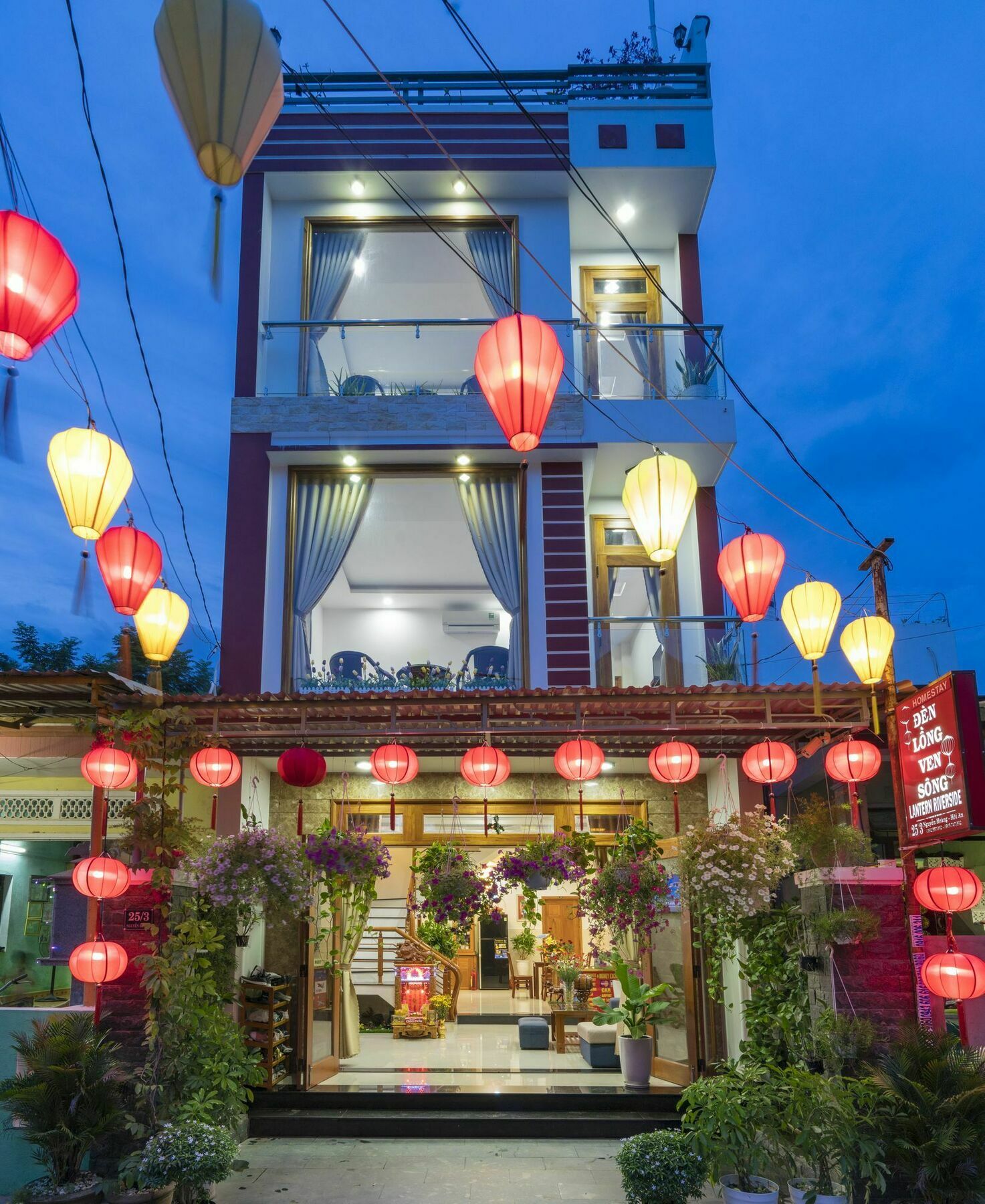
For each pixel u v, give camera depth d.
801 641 6.48
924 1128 5.58
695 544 11.94
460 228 11.99
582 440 11.08
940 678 6.34
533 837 10.19
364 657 10.73
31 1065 6.32
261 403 11.07
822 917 6.84
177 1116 6.71
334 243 11.98
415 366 11.21
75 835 9.96
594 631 10.84
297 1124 8.32
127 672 7.37
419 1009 12.36
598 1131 8.27
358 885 8.77
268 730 8.12
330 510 11.10
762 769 7.23
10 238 3.55
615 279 12.82
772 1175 6.23
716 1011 9.52
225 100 3.07
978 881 6.18
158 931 7.17
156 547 6.30
